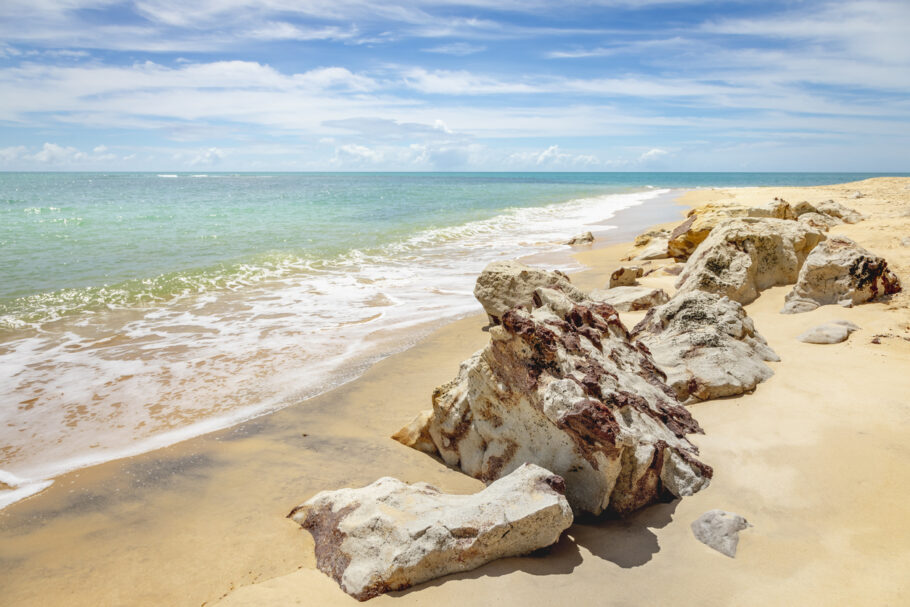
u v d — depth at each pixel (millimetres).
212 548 4352
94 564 4199
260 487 5211
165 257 16609
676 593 3502
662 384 5695
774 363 6727
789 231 10398
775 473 4590
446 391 5664
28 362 8484
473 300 12266
